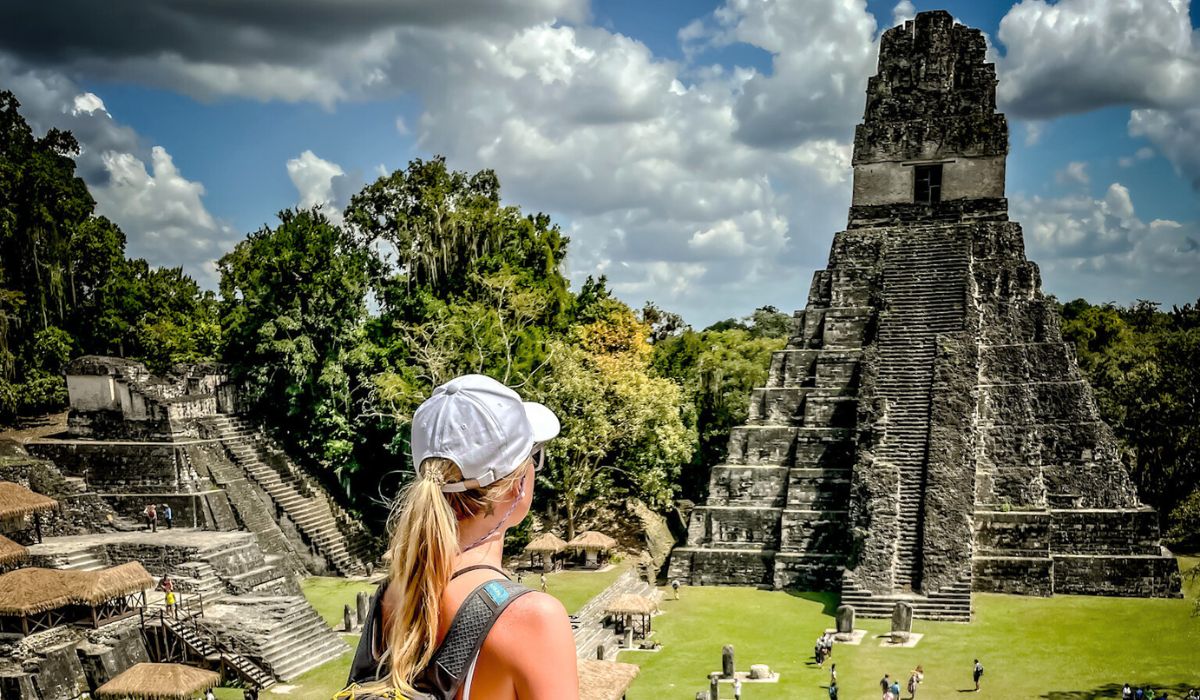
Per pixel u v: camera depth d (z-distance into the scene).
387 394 54.94
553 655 2.64
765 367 73.81
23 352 56.97
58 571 37.03
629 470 59.81
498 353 57.69
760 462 57.34
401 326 57.41
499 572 2.92
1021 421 53.66
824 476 54.62
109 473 51.25
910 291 58.06
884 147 60.88
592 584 51.50
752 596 51.69
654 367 75.31
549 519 63.25
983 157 59.22
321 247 59.00
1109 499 51.75
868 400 54.47
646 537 61.53
